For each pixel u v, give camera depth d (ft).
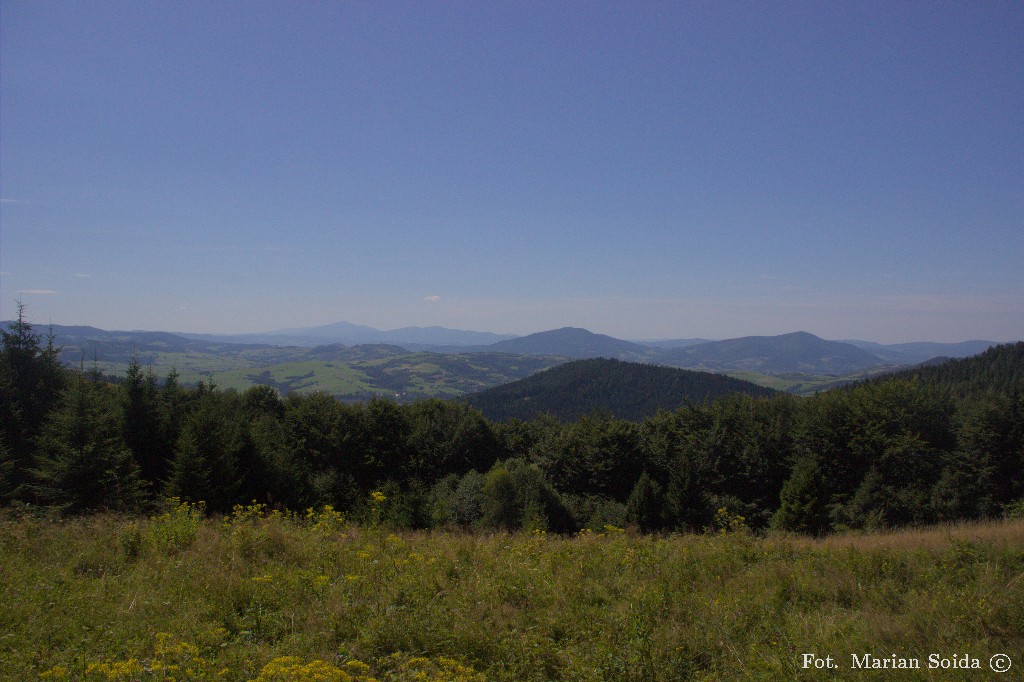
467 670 13.19
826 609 18.03
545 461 138.72
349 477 110.01
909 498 97.86
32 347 82.79
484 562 22.99
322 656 14.16
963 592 17.47
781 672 13.42
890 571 20.98
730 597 18.83
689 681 13.56
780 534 30.86
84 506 57.72
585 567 22.76
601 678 13.08
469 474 115.24
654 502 107.14
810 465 93.71
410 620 15.85
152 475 78.59
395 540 26.53
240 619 16.56
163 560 21.68
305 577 19.72
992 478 102.99
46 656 13.78
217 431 78.74
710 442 133.08
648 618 16.81
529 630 15.89
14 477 68.69
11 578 18.71
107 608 16.84
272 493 84.89
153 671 12.52
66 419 62.08
